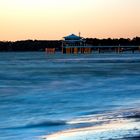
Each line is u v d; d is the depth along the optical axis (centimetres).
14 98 4244
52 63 14438
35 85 5972
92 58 19388
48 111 3312
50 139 2297
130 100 4031
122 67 11000
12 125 2688
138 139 2262
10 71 9650
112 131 2461
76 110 3356
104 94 4612
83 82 6500
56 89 5294
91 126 2634
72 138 2309
